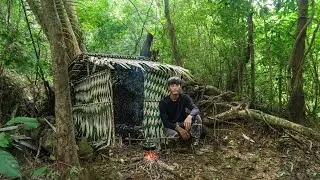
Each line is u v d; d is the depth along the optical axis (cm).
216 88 668
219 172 452
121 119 574
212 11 674
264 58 673
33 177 393
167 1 700
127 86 576
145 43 705
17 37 584
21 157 461
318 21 571
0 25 579
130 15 945
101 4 920
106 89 495
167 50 796
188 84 668
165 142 521
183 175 437
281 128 561
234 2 588
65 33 607
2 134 325
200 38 706
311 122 596
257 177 443
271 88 621
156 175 429
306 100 664
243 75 676
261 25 691
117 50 919
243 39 654
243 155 500
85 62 548
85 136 531
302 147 524
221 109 630
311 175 447
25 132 497
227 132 573
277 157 498
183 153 508
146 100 528
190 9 700
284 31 650
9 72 638
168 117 530
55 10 385
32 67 628
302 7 568
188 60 707
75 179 374
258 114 575
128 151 503
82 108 538
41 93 641
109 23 921
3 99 580
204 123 589
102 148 478
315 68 618
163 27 766
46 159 465
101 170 430
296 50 577
